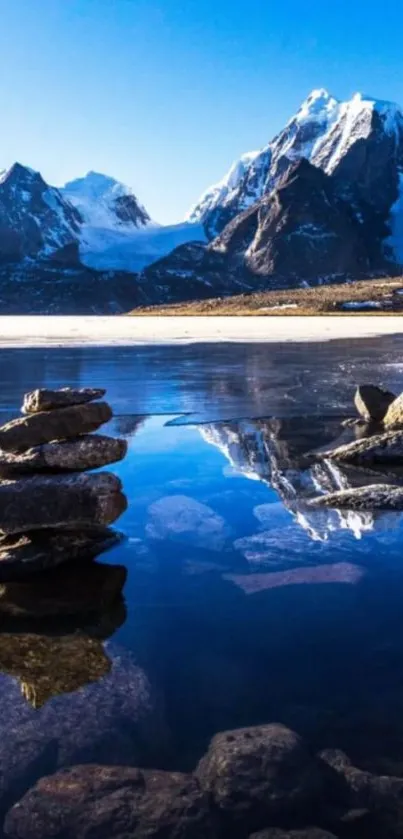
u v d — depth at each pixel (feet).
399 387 64.03
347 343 129.90
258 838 10.20
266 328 194.90
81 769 11.52
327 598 18.13
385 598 18.08
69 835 10.24
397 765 11.53
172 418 47.93
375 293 407.85
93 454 22.36
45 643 15.93
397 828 10.37
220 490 28.89
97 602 18.22
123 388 63.82
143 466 33.24
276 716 12.87
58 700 13.37
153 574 20.07
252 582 19.22
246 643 15.70
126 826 10.37
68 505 21.43
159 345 126.52
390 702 13.25
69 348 118.62
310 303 366.43
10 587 19.39
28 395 23.86
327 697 13.46
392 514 25.50
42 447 22.24
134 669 14.62
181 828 10.34
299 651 15.34
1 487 21.44
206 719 12.79
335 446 38.50
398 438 35.94
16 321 284.61
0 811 10.69
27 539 21.43
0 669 14.69
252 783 11.12
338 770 11.42
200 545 22.30
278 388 64.44
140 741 12.23
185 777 11.33
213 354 104.99
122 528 24.00
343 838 10.20
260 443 39.32
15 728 12.45
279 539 22.75
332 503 26.89
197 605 17.88
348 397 58.90
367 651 15.26
